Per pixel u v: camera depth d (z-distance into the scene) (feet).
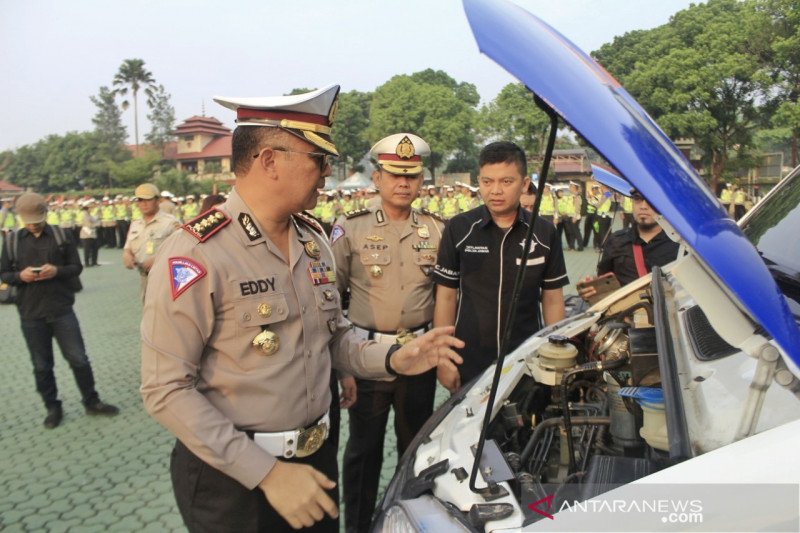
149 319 4.68
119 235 66.18
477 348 8.70
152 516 10.35
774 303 3.38
